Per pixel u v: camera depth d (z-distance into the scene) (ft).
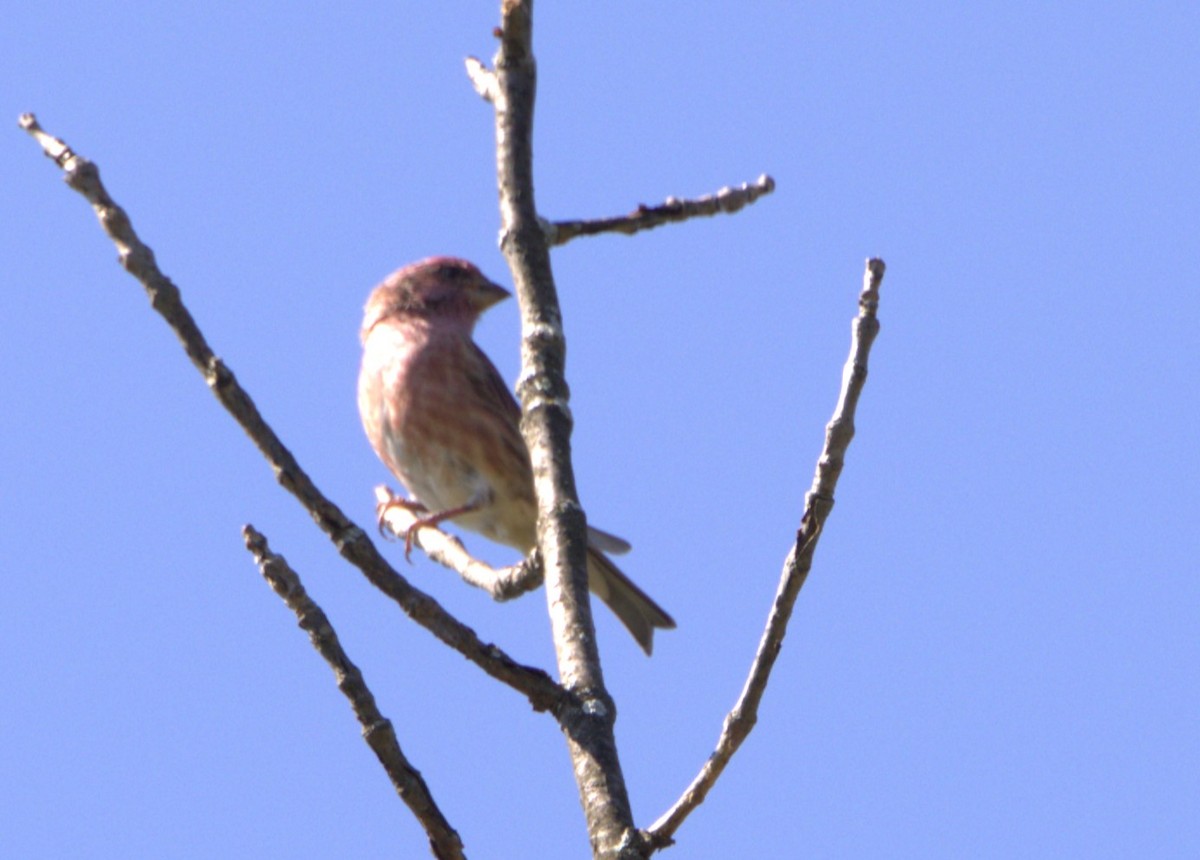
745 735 18.80
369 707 18.48
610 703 19.08
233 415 18.90
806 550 18.88
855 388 18.93
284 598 18.53
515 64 24.17
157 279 18.42
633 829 17.90
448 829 18.52
